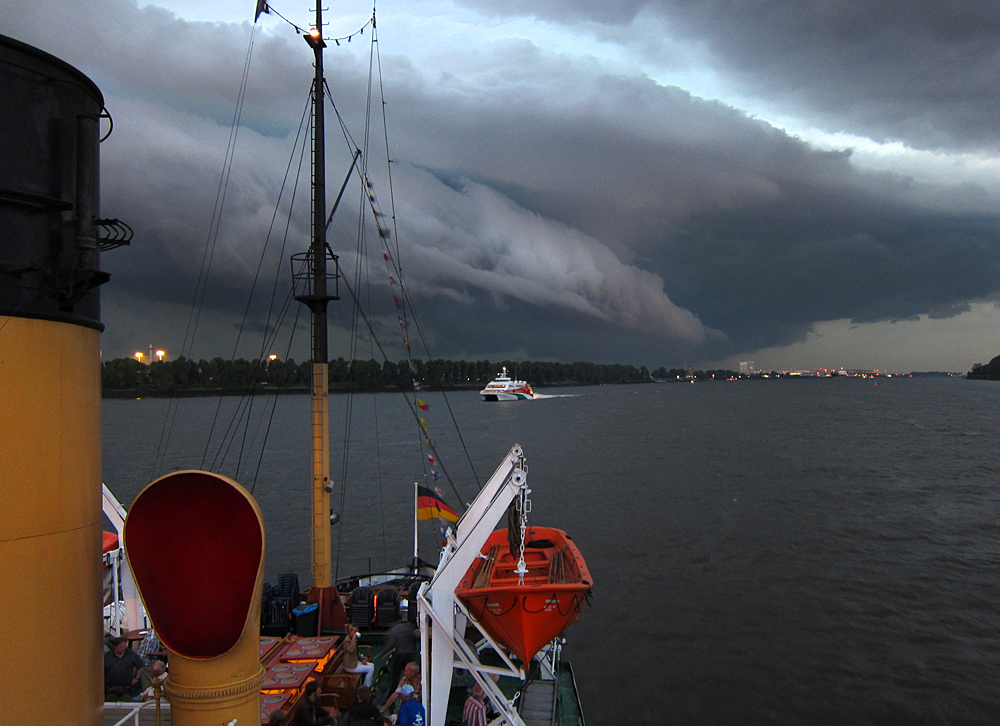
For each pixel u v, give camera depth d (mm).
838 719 21484
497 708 12727
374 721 10555
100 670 5504
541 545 19234
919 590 32969
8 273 4641
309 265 17688
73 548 5086
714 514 49906
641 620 29422
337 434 124938
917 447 91875
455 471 74875
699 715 21766
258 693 5633
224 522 5559
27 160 4785
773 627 28578
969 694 22906
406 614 17734
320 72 18453
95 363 5547
